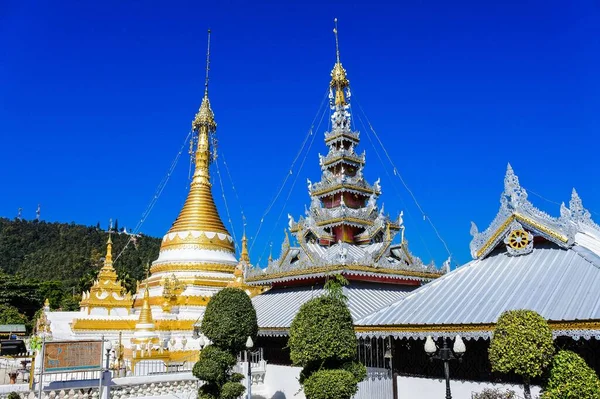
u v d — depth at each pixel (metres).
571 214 24.08
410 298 25.08
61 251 197.62
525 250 24.48
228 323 24.86
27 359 47.56
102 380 25.22
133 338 44.16
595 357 20.17
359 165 41.19
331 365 19.92
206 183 63.91
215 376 24.16
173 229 60.56
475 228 26.42
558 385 16.56
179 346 45.88
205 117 66.31
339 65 43.75
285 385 30.39
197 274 56.16
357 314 29.06
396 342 26.59
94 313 52.50
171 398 27.09
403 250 36.31
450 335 21.06
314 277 33.88
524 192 24.94
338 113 42.25
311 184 41.69
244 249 60.31
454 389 23.66
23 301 108.88
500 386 22.16
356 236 39.00
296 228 38.09
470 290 23.59
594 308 18.19
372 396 24.16
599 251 23.47
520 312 17.28
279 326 30.36
